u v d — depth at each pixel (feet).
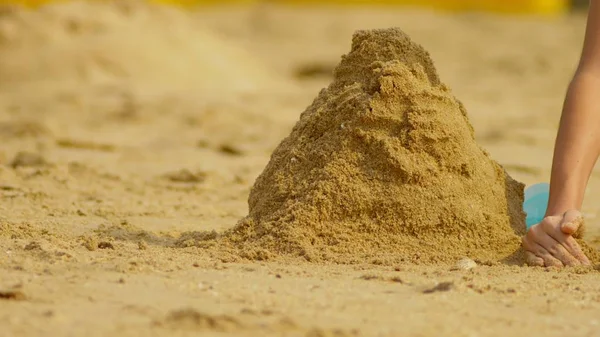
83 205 44.39
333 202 32.78
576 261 31.58
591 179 56.90
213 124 86.33
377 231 32.50
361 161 33.27
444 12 221.05
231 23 202.90
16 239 33.50
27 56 114.01
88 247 32.45
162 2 195.72
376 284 27.89
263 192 34.42
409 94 33.73
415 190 32.81
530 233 32.48
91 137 74.90
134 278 27.50
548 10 230.07
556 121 90.07
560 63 160.45
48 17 120.47
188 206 45.55
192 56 124.36
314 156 33.83
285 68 160.35
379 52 35.04
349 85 34.94
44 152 64.28
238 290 26.50
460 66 161.68
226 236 33.63
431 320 23.85
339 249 31.94
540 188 37.14
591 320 24.35
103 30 120.06
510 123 88.02
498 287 27.61
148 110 92.63
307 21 204.44
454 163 33.40
